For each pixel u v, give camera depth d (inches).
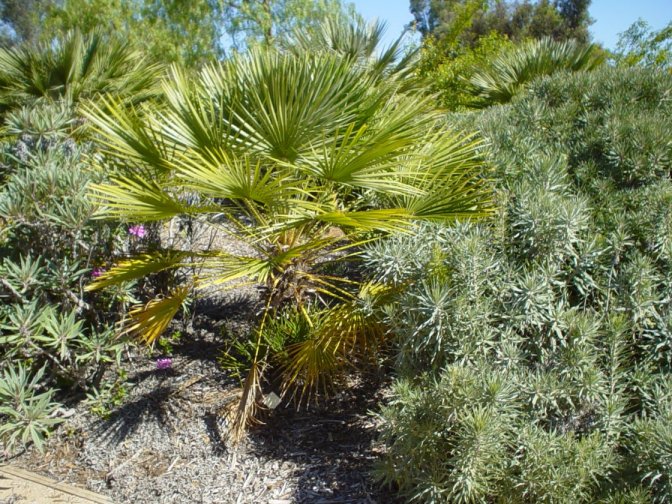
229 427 133.3
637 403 106.0
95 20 535.8
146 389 150.7
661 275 114.9
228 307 191.8
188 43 543.5
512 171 142.3
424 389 102.9
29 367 139.6
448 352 106.9
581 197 128.3
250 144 128.0
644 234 123.6
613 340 102.3
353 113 133.9
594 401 100.3
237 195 120.6
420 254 117.3
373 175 123.8
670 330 105.3
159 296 165.6
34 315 131.3
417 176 138.3
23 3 1090.1
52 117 167.5
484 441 89.4
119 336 139.5
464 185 140.3
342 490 115.3
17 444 136.3
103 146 158.9
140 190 125.2
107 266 148.5
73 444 135.9
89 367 143.3
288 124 121.8
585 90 191.2
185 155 125.8
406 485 104.8
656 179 146.7
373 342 134.8
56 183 137.9
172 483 121.9
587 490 93.2
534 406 99.7
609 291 111.7
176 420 139.0
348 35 289.0
